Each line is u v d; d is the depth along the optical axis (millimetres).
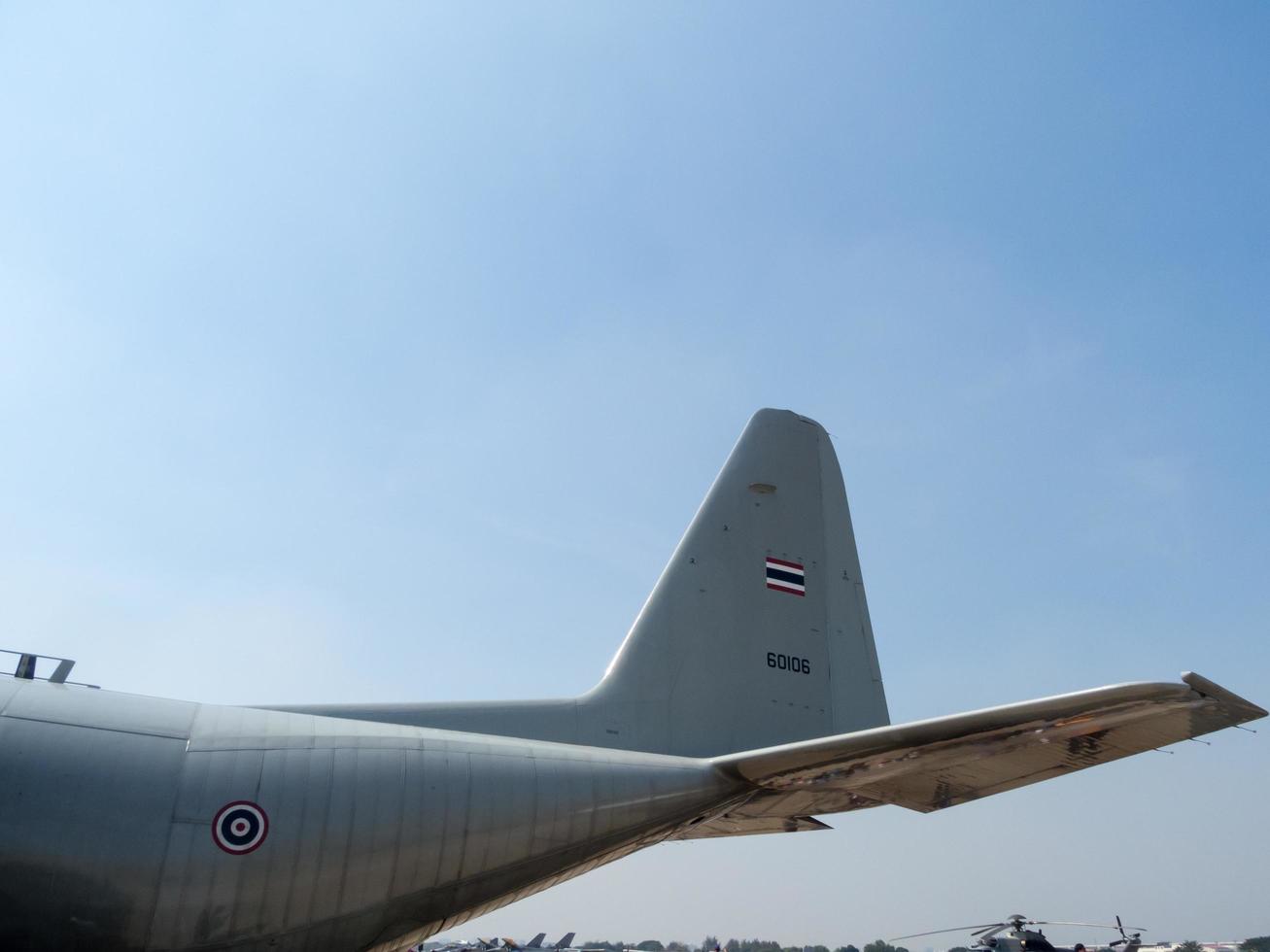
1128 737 7691
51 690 7840
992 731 7664
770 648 11383
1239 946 29656
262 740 7852
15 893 6945
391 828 7738
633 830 8508
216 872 7262
